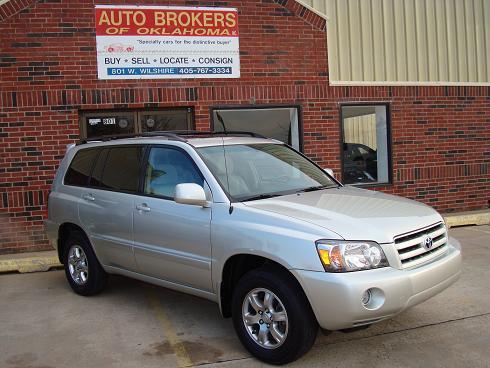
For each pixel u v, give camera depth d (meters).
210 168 4.66
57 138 8.15
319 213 4.10
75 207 5.92
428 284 3.97
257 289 4.09
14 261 7.37
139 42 8.35
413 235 4.08
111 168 5.69
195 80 8.59
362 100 9.43
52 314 5.46
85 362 4.24
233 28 8.74
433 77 10.38
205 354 4.34
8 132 8.00
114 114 8.45
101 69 8.23
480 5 10.66
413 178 9.81
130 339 4.72
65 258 6.26
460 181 10.14
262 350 4.07
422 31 10.32
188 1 8.52
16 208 8.05
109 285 6.51
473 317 4.97
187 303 5.75
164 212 4.82
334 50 9.88
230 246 4.21
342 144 9.37
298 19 9.05
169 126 8.67
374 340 4.50
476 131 10.23
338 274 3.66
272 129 9.09
